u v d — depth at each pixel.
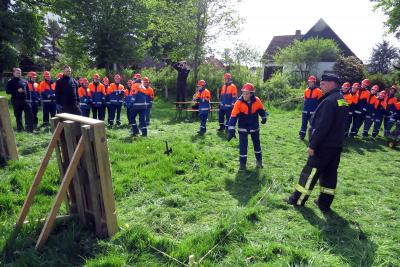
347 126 12.08
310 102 10.83
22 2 28.34
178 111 17.11
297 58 34.69
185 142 9.56
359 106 12.09
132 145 8.70
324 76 5.01
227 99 12.02
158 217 4.83
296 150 9.47
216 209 5.16
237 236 4.18
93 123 3.75
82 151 3.84
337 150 4.93
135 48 30.56
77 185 4.18
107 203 3.95
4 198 4.93
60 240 3.93
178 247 3.89
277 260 3.72
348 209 5.28
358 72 28.41
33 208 4.83
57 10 28.92
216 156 8.00
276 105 20.36
